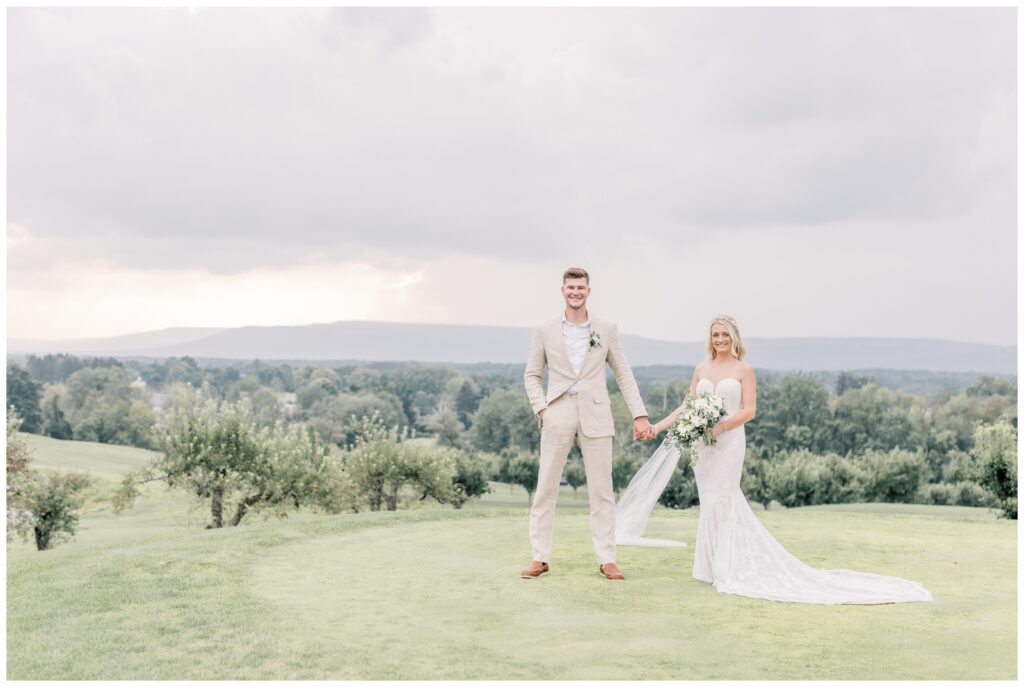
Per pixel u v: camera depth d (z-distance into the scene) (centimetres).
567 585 726
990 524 1177
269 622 594
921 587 714
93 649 531
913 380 15188
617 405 8006
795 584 714
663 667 499
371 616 614
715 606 651
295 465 2734
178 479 2683
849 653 529
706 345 796
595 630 580
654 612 632
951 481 7619
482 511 1280
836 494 4972
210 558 826
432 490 3297
